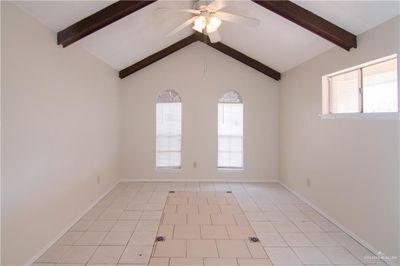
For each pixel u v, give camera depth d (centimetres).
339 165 335
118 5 297
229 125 571
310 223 348
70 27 297
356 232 300
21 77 236
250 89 561
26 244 243
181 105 559
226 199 448
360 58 294
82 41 350
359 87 314
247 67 561
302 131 446
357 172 299
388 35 254
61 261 253
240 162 576
